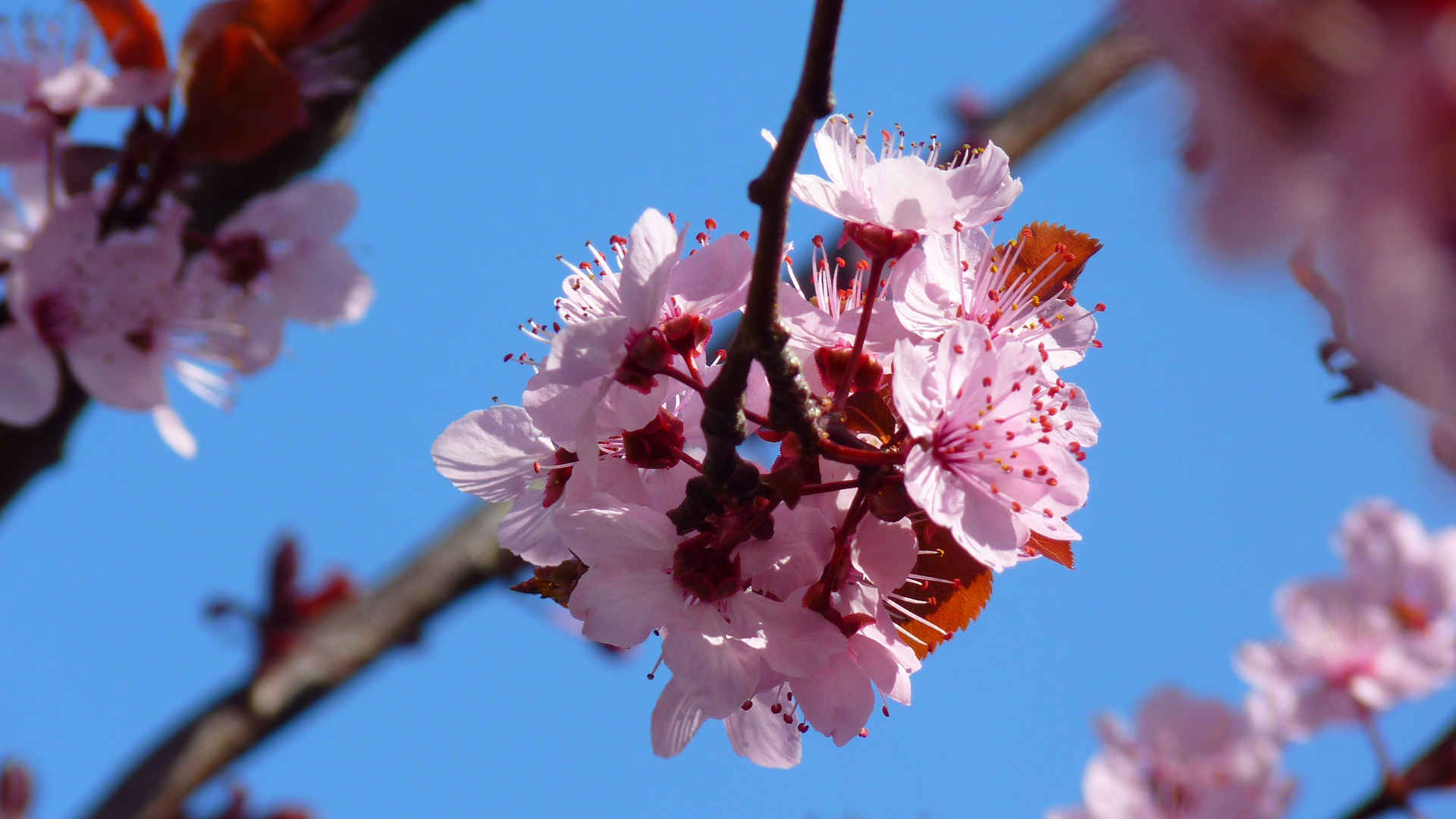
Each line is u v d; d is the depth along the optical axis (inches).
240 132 25.4
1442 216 17.3
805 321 25.5
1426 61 17.3
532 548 25.9
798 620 25.3
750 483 25.1
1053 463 25.4
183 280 26.0
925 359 25.3
